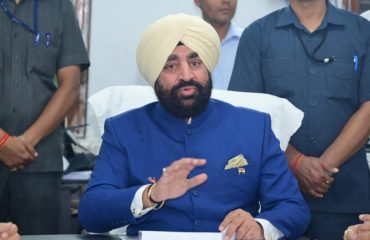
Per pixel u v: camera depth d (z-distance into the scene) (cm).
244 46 293
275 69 283
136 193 185
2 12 290
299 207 198
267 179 204
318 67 279
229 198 201
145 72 204
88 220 197
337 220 278
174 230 197
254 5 444
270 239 184
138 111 215
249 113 212
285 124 260
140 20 447
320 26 281
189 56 198
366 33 281
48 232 295
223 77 371
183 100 199
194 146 204
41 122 287
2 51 288
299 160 272
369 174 287
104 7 446
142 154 206
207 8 371
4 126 288
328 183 267
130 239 187
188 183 176
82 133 442
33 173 290
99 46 447
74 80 299
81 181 376
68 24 301
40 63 292
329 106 277
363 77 279
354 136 270
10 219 294
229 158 203
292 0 289
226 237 172
